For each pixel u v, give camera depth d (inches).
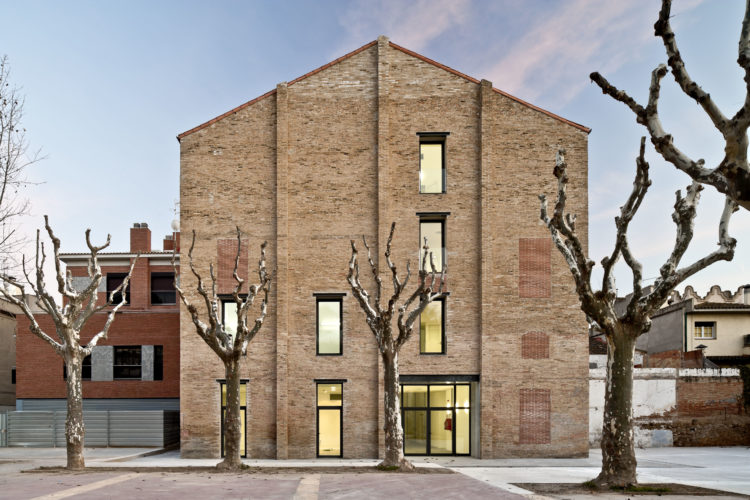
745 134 297.4
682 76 321.7
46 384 1115.9
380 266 888.9
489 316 874.1
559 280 887.7
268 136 922.1
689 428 1066.7
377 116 914.7
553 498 423.8
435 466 697.0
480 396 863.7
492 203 895.7
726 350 1466.5
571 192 896.9
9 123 780.6
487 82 909.8
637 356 1302.9
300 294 895.1
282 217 895.7
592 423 1044.5
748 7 290.2
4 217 791.1
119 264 1336.1
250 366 882.1
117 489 453.1
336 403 882.1
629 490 466.6
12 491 442.9
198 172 918.4
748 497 437.4
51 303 676.1
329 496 428.1
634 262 506.0
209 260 904.9
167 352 1124.5
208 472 604.4
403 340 657.6
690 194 497.0
